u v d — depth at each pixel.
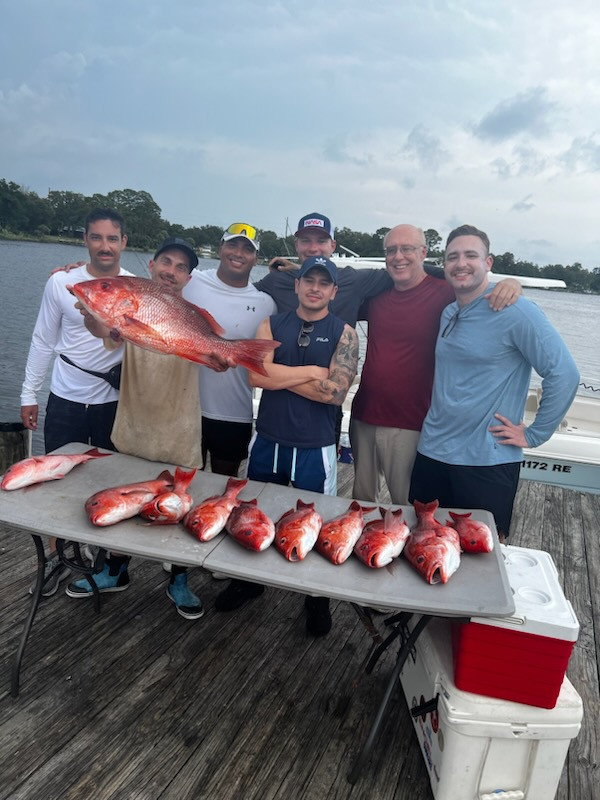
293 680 2.48
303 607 3.06
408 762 2.09
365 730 2.22
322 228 3.32
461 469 2.60
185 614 2.86
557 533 4.57
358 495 3.27
